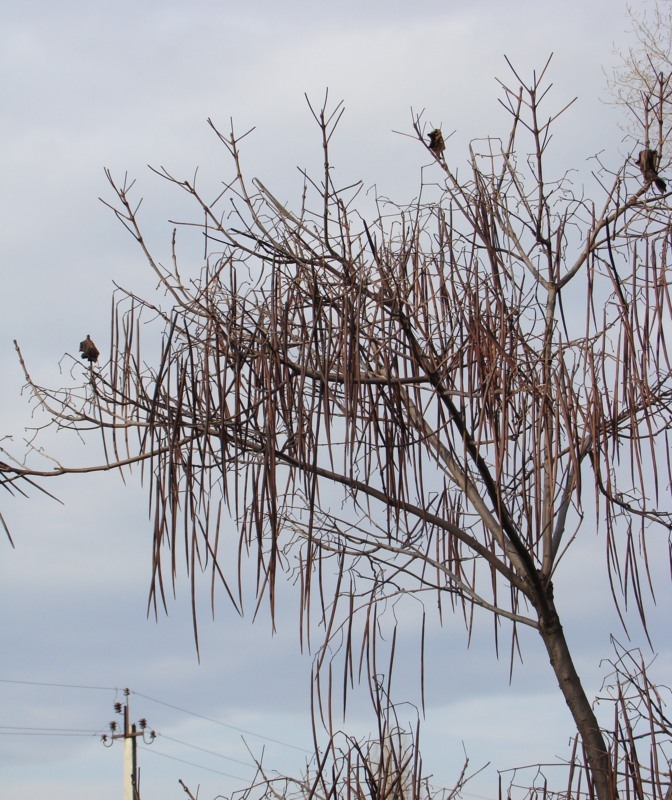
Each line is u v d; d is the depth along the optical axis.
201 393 6.61
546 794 5.78
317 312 6.37
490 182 6.84
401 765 5.99
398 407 6.35
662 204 6.57
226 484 6.08
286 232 6.75
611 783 5.67
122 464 7.36
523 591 6.40
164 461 6.32
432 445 6.75
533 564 6.33
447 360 6.48
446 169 6.88
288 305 6.51
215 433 6.70
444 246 6.68
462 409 6.45
